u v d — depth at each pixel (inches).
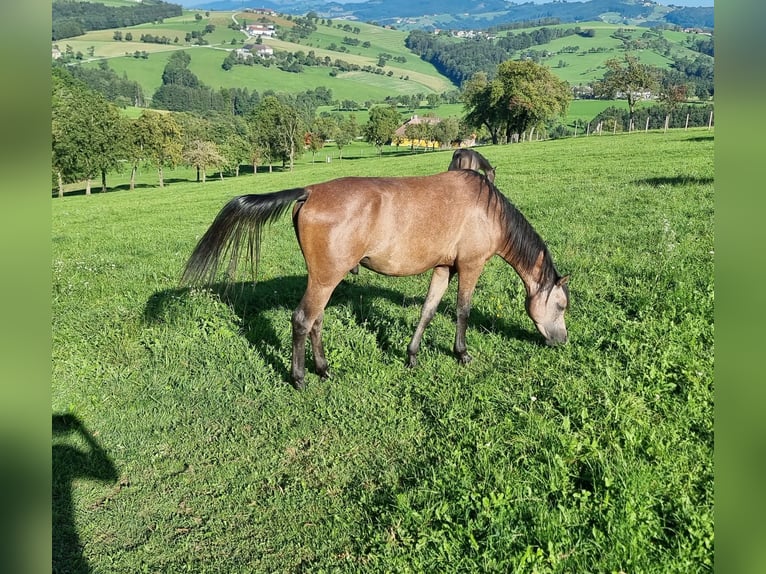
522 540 139.4
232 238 208.7
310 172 1878.7
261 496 170.4
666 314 250.7
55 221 943.0
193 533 157.9
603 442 172.9
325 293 211.0
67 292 349.4
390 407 209.5
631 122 2347.4
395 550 142.9
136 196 1603.1
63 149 1871.3
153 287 352.2
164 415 214.5
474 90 2883.9
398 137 3491.6
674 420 178.9
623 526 135.6
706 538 131.0
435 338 259.9
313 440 194.7
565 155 1235.2
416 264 217.2
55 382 238.1
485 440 179.9
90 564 149.1
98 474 184.9
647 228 416.5
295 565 145.0
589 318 265.6
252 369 241.6
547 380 214.5
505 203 227.5
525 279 239.1
